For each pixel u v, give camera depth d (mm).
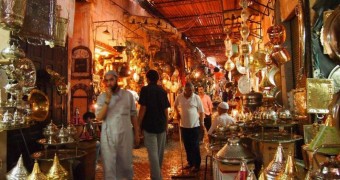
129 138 4184
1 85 2779
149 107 4730
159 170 4684
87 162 4590
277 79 5414
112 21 8648
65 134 3648
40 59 4383
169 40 13742
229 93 12789
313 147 2301
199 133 6156
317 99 3000
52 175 2518
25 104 2695
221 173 2674
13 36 2918
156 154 4688
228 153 2691
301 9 3578
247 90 6508
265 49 5500
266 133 3656
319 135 2348
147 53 11961
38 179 2283
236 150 2717
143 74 10484
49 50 4684
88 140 4738
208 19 12781
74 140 3707
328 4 3158
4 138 2988
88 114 5438
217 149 3639
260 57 5754
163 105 4820
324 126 2420
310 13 3484
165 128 4879
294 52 5219
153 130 4691
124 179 4156
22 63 2646
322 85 3002
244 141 4035
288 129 4156
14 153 3660
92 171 4766
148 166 6543
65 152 3828
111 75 4078
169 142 10211
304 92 3527
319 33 3291
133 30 11273
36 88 4012
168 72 12484
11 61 2551
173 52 13836
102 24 8523
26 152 3906
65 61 5234
